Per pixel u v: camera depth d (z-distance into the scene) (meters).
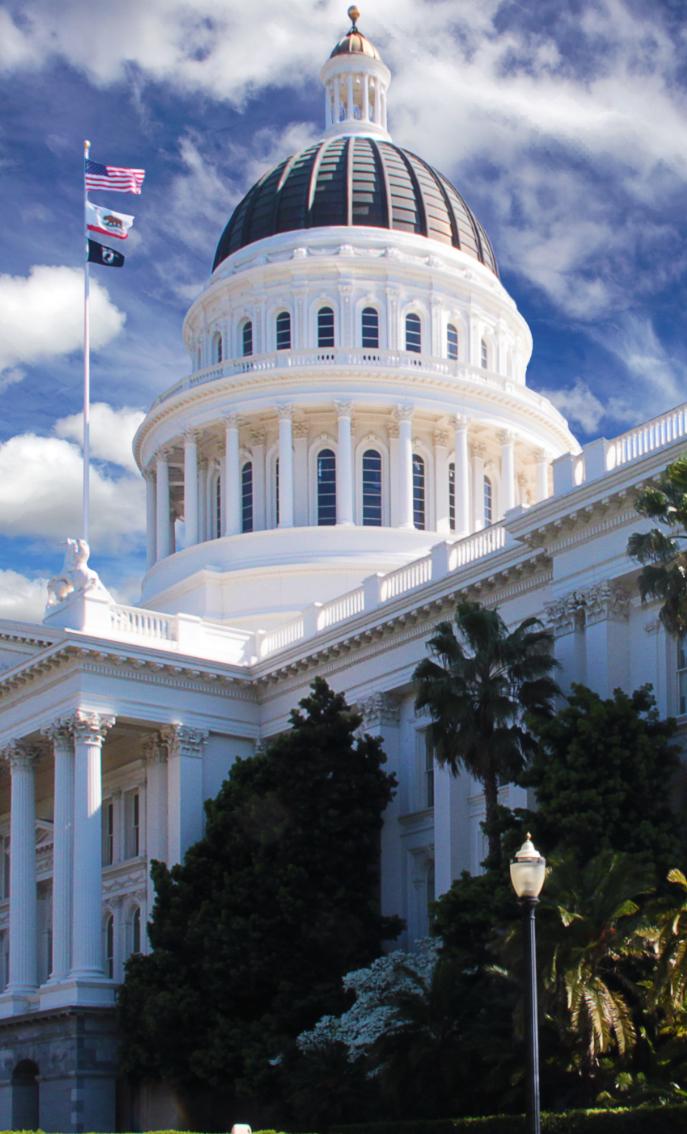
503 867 45.03
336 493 85.56
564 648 52.38
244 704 69.75
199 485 90.75
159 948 58.03
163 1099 58.59
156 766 68.50
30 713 68.19
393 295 90.06
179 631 69.56
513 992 41.75
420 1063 43.22
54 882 65.25
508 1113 41.25
